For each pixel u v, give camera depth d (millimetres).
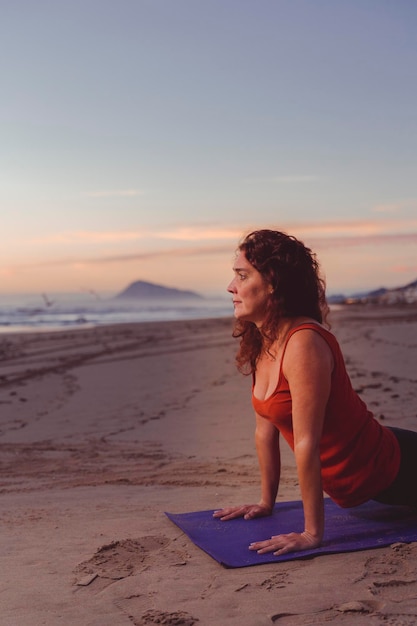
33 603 2508
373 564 2750
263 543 2980
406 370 10305
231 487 4488
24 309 79250
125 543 3184
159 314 63188
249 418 7516
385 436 3207
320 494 2998
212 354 15461
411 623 2197
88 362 15633
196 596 2506
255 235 3119
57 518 3758
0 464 5906
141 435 7102
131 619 2330
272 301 3043
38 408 9484
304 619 2266
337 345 3037
